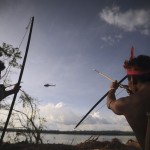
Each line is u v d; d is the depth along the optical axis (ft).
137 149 8.20
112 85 7.98
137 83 7.28
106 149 40.96
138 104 6.91
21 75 24.11
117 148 39.68
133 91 7.44
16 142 41.73
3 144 37.32
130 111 6.97
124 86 7.92
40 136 42.78
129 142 8.64
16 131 42.27
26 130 42.42
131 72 7.29
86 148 43.45
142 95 6.97
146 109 6.79
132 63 7.27
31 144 41.50
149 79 7.13
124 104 7.09
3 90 20.53
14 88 22.07
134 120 6.91
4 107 42.34
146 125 6.74
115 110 7.29
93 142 45.62
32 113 43.04
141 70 7.11
